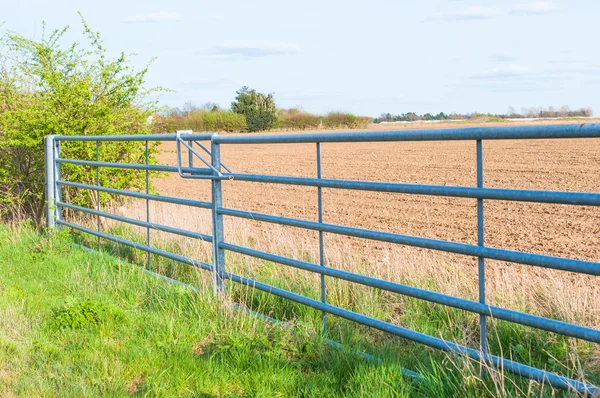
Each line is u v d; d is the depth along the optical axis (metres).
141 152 11.16
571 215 12.09
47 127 10.04
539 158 24.92
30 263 7.39
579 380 3.25
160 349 4.56
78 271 6.74
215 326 4.85
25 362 4.42
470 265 7.60
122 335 4.90
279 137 4.89
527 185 17.14
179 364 4.25
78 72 11.12
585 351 4.05
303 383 3.88
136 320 5.21
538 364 4.01
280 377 3.95
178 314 5.28
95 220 9.90
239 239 8.70
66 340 4.84
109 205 10.98
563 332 3.21
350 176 22.25
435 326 4.89
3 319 5.21
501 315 3.50
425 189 3.84
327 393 3.69
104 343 4.72
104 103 10.81
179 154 6.18
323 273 4.70
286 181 4.90
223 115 71.69
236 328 4.76
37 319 5.31
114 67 10.88
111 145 10.56
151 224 7.04
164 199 6.70
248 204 15.66
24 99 11.16
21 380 4.10
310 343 4.41
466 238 10.20
